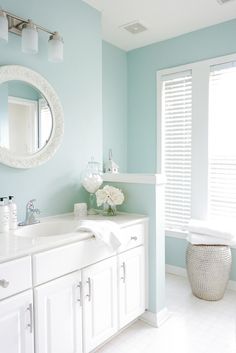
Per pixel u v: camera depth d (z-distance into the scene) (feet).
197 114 9.46
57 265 4.71
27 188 6.21
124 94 11.00
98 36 7.88
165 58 10.07
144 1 7.50
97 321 5.52
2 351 3.92
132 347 6.02
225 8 7.95
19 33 5.86
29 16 6.12
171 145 10.16
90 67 7.65
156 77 10.31
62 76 6.90
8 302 3.97
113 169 9.75
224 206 9.14
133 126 11.03
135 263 6.56
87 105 7.60
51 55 5.94
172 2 7.59
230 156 8.95
